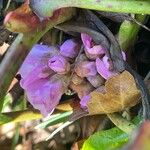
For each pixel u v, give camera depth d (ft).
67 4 0.31
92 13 0.36
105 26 0.37
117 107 0.40
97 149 0.43
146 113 0.39
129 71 0.38
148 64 0.47
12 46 0.30
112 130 0.43
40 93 0.40
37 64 0.40
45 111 0.41
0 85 0.30
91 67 0.39
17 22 0.29
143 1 0.32
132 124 0.41
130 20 0.38
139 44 0.46
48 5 0.30
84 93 0.41
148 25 0.45
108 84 0.38
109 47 0.37
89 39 0.38
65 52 0.40
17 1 0.45
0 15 0.45
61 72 0.39
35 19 0.30
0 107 0.33
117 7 0.32
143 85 0.39
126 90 0.38
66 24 0.36
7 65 0.30
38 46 0.40
